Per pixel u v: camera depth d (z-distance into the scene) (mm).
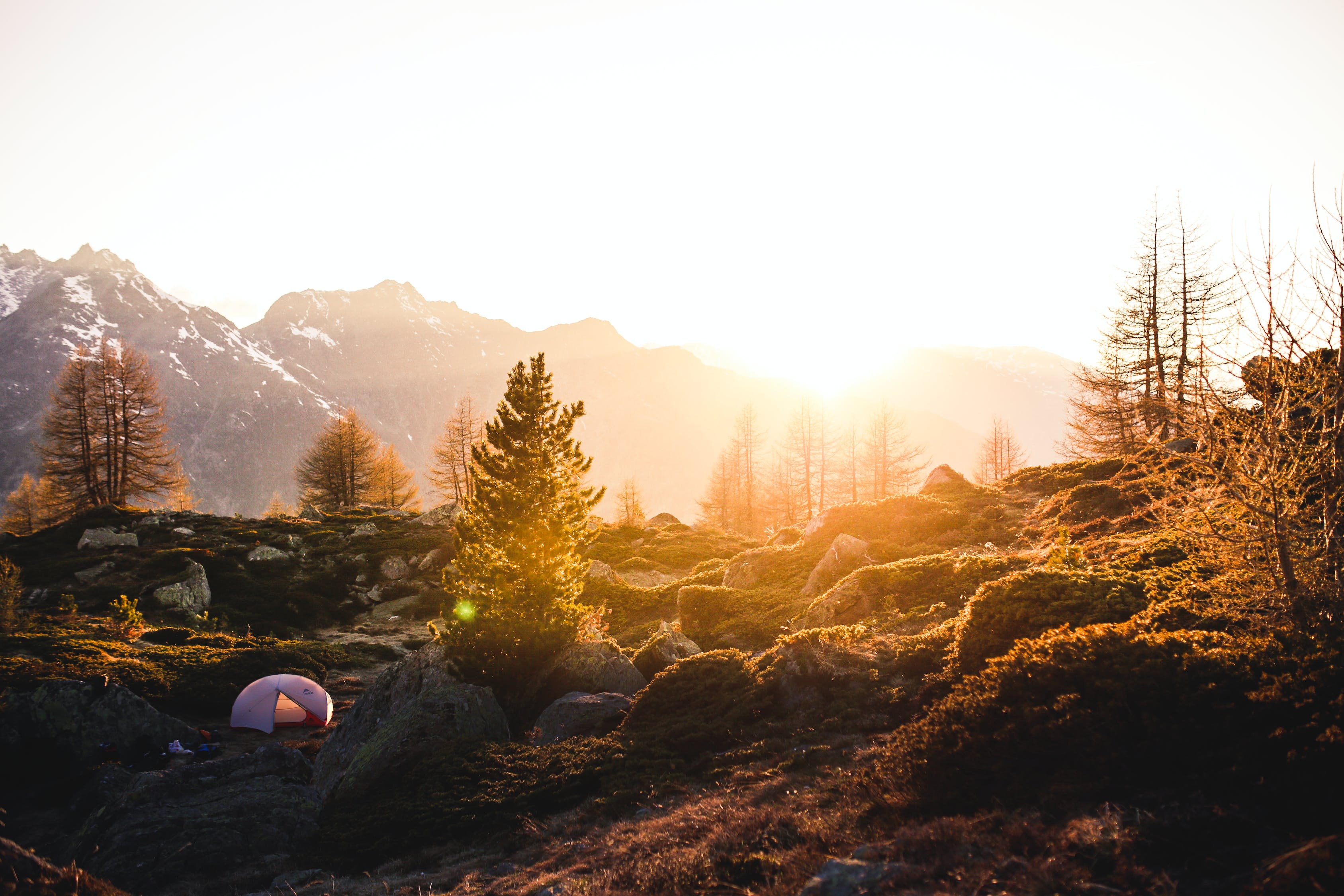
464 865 10586
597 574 40531
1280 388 8156
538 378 24062
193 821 13320
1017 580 12992
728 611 28141
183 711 25375
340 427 83250
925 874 5578
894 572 22094
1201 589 9422
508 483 23750
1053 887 4914
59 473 61375
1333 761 5066
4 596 32219
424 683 20125
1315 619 7520
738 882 6996
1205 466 8430
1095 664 7621
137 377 64875
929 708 11062
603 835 10188
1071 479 32688
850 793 8484
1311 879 3994
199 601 42000
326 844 13148
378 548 52188
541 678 20719
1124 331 38125
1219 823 5102
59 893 7469
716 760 12242
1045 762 6938
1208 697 6539
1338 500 7809
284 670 29641
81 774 17812
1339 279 7766
